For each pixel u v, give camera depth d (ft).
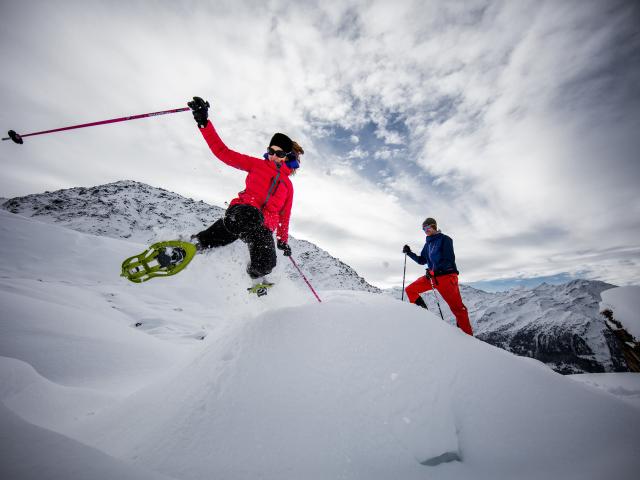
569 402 5.30
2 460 3.09
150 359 12.87
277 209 7.92
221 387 5.37
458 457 4.48
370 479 4.14
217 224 7.27
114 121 9.23
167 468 4.33
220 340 6.74
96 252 52.21
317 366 5.50
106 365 11.42
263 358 5.71
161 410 5.50
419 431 4.64
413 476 4.21
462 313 13.46
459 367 5.59
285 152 8.00
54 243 52.37
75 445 3.57
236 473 4.19
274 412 4.90
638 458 4.12
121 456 4.80
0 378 7.58
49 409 7.42
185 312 32.91
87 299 25.41
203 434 4.73
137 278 7.57
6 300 13.41
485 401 5.16
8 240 48.93
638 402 10.41
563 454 4.45
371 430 4.65
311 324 6.30
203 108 7.38
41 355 10.66
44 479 2.94
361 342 5.89
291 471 4.20
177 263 7.20
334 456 4.36
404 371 5.42
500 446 4.61
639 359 17.03
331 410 4.88
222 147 7.74
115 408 6.70
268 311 6.83
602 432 4.78
